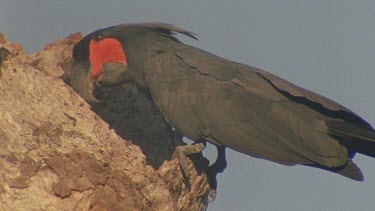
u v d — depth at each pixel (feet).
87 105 34.63
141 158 34.19
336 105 39.19
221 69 41.73
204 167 40.19
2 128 32.32
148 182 33.86
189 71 42.14
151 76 42.93
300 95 39.81
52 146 32.53
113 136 34.17
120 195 32.76
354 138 38.50
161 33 44.45
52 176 31.89
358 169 37.63
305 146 38.70
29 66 34.42
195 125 40.83
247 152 39.73
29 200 31.19
